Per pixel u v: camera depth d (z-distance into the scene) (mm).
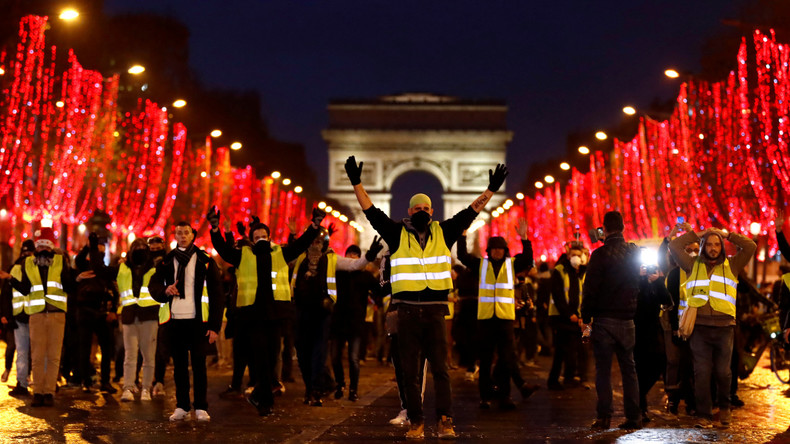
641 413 15797
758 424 15414
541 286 28469
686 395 17000
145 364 18938
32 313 17578
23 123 44281
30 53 42469
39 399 17641
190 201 70875
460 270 27438
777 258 54750
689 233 15453
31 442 13477
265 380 16375
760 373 26547
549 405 18312
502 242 17984
